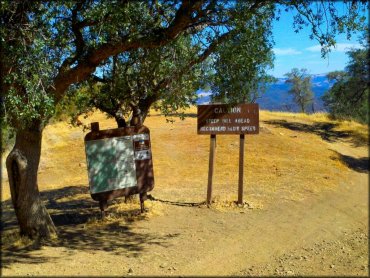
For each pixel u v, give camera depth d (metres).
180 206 10.55
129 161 9.58
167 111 10.12
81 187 14.29
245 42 8.16
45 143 20.53
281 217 9.37
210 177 10.65
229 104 9.98
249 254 7.13
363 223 8.65
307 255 7.06
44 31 6.29
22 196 7.79
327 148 21.02
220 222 9.06
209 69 9.06
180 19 7.41
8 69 6.25
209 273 6.27
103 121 24.61
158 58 8.54
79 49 7.52
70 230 8.62
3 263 6.54
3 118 5.54
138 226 8.81
